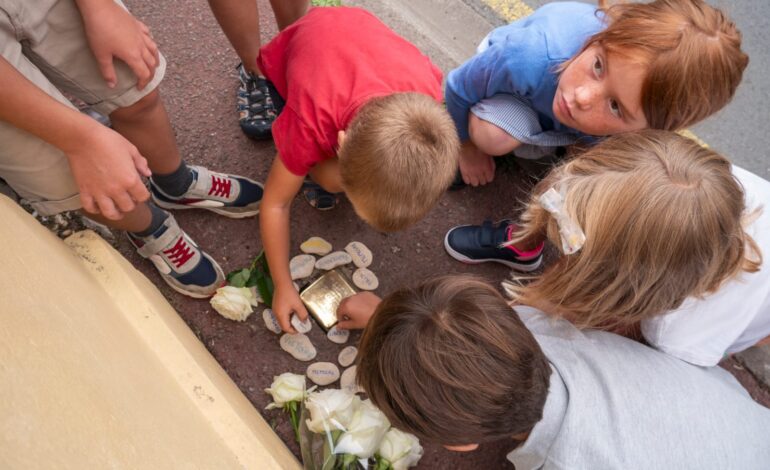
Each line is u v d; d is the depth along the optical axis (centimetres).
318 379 151
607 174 104
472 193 183
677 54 115
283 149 125
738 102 197
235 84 181
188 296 153
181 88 177
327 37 126
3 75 84
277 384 136
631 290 106
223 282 154
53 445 49
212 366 134
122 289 114
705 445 105
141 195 104
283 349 153
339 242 168
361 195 112
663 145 104
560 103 138
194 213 163
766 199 128
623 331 133
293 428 146
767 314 129
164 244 138
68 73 109
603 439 103
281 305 147
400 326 95
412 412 97
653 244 100
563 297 114
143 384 88
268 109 174
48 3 98
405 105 109
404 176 106
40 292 73
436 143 109
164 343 113
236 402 124
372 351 99
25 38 99
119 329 100
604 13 141
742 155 191
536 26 147
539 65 143
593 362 113
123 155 100
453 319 93
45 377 56
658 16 118
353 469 127
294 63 128
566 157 167
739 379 163
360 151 106
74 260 108
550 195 110
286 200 135
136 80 115
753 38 206
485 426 96
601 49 127
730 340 120
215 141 173
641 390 109
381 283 167
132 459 62
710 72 116
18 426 45
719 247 102
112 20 103
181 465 75
